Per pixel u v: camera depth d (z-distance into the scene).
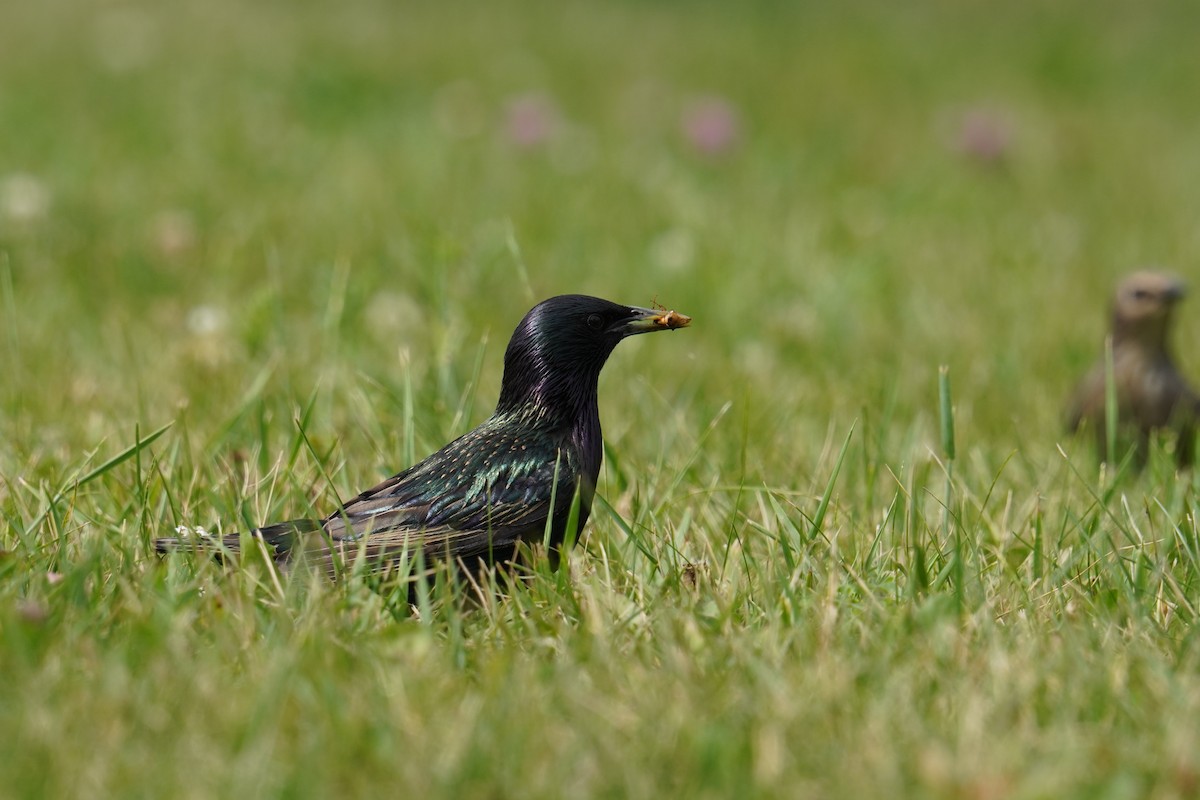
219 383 10.87
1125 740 5.61
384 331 12.54
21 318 12.61
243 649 6.24
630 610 6.78
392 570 7.31
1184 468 11.66
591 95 25.59
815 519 7.80
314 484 8.46
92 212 16.39
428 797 5.13
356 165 19.64
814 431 10.52
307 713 5.66
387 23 31.95
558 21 33.56
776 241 16.55
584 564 7.44
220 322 12.58
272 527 7.30
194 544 7.12
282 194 17.88
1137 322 11.75
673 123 23.78
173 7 32.69
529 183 19.12
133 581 6.88
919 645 6.34
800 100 26.31
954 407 11.12
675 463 9.41
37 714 5.48
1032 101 27.33
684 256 15.65
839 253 16.22
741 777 5.27
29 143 19.91
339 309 11.38
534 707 5.68
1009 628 6.70
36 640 6.12
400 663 6.11
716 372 12.05
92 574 7.04
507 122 21.83
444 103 24.30
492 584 7.07
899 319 14.12
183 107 22.92
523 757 5.40
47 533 7.71
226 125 21.83
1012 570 7.63
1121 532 8.31
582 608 6.87
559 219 17.25
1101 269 16.50
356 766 5.35
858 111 25.67
